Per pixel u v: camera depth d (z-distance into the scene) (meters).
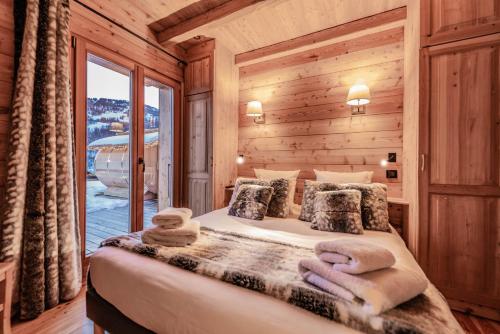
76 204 1.98
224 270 1.05
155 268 1.15
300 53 3.03
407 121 2.26
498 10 1.63
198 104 3.27
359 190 2.04
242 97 3.46
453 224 1.75
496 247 1.63
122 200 5.24
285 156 3.11
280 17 2.60
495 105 1.63
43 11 1.76
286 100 3.11
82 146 2.21
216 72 3.13
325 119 2.86
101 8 2.36
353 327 0.75
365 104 2.63
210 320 0.88
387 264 0.92
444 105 1.77
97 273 1.29
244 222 2.07
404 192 2.36
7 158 1.63
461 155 1.72
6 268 1.37
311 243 1.52
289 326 0.78
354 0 2.32
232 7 2.44
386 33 2.55
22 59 1.67
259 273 1.01
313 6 2.42
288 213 2.32
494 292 1.64
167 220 1.49
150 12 2.65
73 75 2.13
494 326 1.59
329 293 0.87
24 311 1.60
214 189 3.11
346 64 2.75
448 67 1.76
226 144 3.30
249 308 0.86
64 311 1.71
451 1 1.75
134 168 2.70
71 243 1.87
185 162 3.41
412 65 2.07
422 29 1.84
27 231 1.64
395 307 0.81
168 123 3.67
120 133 4.95
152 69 2.93
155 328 1.02
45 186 1.72
